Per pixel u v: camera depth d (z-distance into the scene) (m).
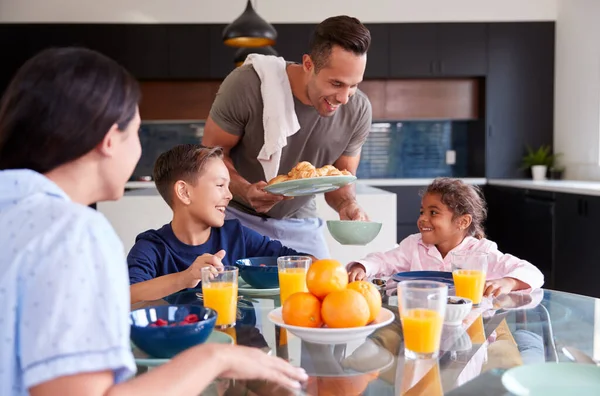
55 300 0.68
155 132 6.07
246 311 1.40
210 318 1.09
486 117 5.80
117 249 0.75
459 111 5.93
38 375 0.67
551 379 0.92
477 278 1.42
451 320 1.26
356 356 1.07
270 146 2.03
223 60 5.62
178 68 5.62
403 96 5.91
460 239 1.93
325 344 1.12
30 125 0.75
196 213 1.78
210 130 2.15
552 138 5.84
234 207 2.32
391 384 0.94
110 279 0.71
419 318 1.04
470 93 5.93
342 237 1.69
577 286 4.12
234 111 2.07
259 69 2.03
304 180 1.69
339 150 2.23
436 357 1.06
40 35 5.51
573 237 4.17
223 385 0.94
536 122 5.82
